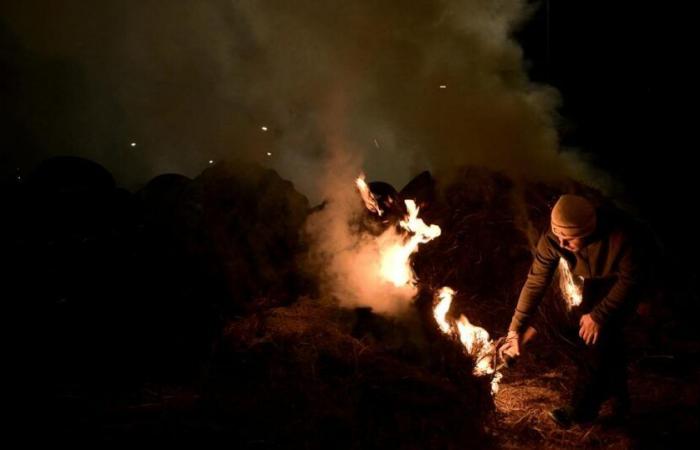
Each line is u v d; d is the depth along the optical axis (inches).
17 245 165.5
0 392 135.8
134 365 149.6
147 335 156.3
